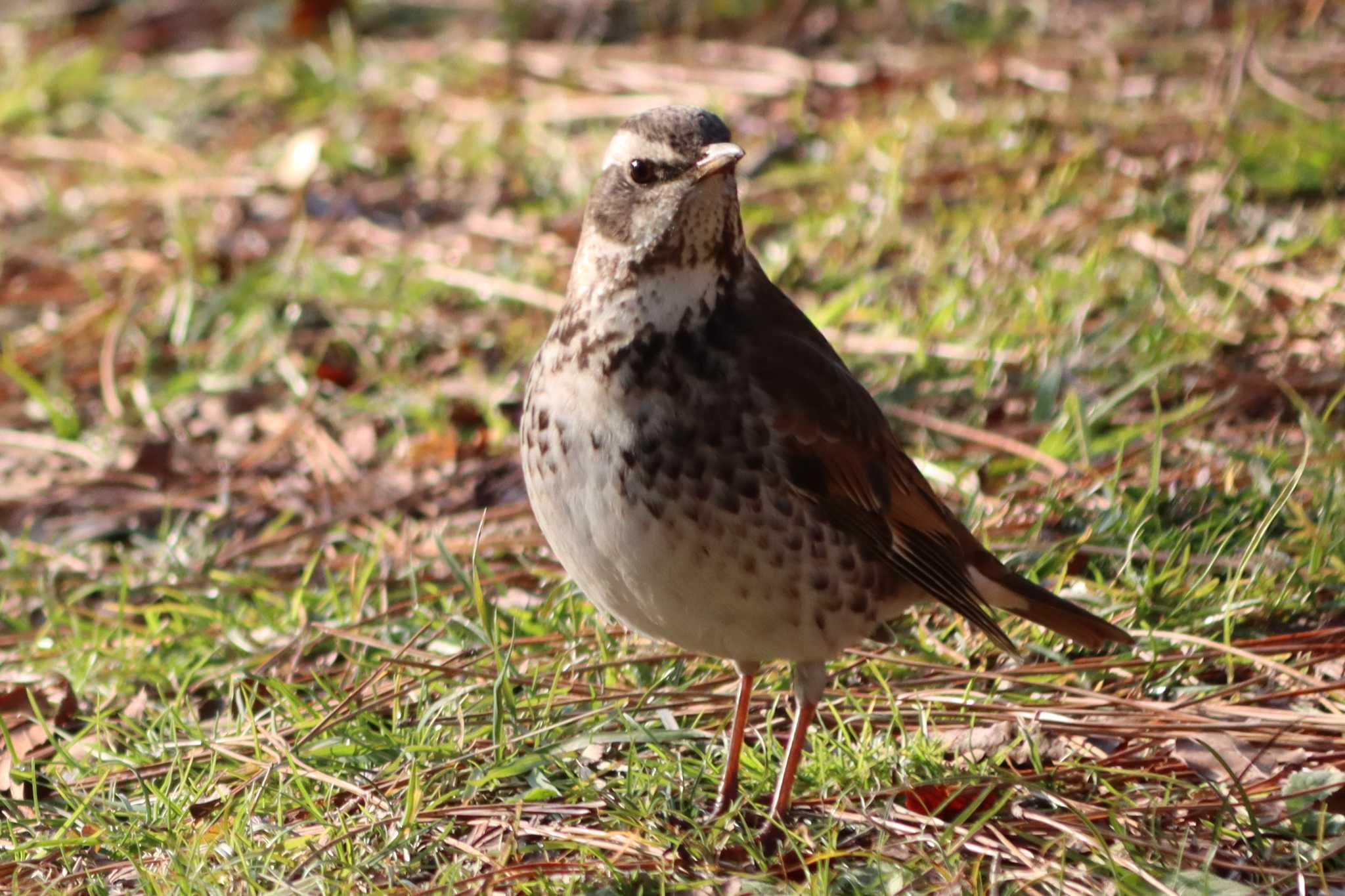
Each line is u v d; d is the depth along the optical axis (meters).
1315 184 15.09
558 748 8.52
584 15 21.02
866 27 20.11
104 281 16.16
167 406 14.02
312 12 21.58
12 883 7.84
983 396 12.63
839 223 15.23
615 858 7.70
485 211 16.75
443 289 15.17
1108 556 10.34
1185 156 15.76
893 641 8.72
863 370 13.18
